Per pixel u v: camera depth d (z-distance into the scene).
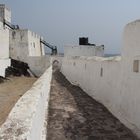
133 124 7.25
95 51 35.19
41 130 5.38
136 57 7.35
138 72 7.19
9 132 2.70
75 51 35.28
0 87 23.73
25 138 2.55
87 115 9.00
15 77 31.69
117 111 8.81
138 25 7.22
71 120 8.23
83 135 6.82
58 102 11.23
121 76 8.71
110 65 10.18
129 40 7.96
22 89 22.94
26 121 3.06
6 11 45.28
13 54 40.34
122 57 8.70
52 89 15.66
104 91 10.95
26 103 3.96
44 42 53.59
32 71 38.00
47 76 10.95
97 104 11.16
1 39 33.91
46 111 8.38
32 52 43.31
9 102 17.03
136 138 6.69
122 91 8.50
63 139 6.43
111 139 6.59
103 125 7.82
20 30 40.34
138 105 7.04
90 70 14.30
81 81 17.25
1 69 29.16
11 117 3.20
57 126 7.46
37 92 5.01
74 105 10.73
